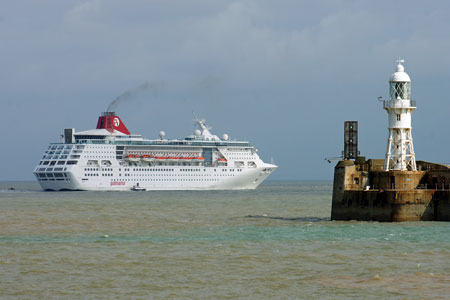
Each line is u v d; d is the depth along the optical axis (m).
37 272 79.25
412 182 120.00
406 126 122.38
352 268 80.19
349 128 125.56
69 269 80.88
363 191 120.50
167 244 100.50
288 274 77.44
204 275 77.25
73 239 108.12
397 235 104.25
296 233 111.44
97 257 88.75
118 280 75.06
